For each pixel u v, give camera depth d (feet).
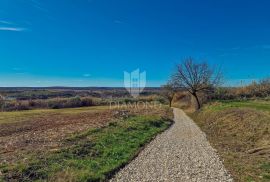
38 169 40.93
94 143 60.85
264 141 66.08
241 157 55.21
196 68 216.33
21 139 67.15
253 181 39.83
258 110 100.53
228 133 86.79
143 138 77.36
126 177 42.83
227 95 227.20
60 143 59.57
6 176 37.11
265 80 223.51
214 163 51.34
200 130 105.40
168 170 46.88
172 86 256.52
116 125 91.50
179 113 211.41
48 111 209.05
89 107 262.06
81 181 38.52
